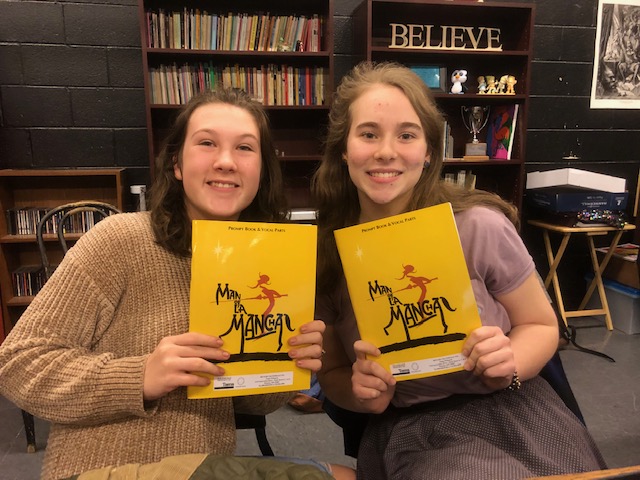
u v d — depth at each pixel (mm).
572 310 3625
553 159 3484
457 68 3230
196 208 1052
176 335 896
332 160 1190
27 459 1993
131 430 907
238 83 2842
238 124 995
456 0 2830
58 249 2996
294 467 831
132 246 982
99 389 866
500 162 3043
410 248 955
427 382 1080
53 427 954
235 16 2760
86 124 2936
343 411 1306
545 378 1199
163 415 922
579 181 3010
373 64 1179
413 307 960
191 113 1026
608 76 3434
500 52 2934
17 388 892
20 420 2289
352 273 979
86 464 888
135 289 969
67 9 2814
